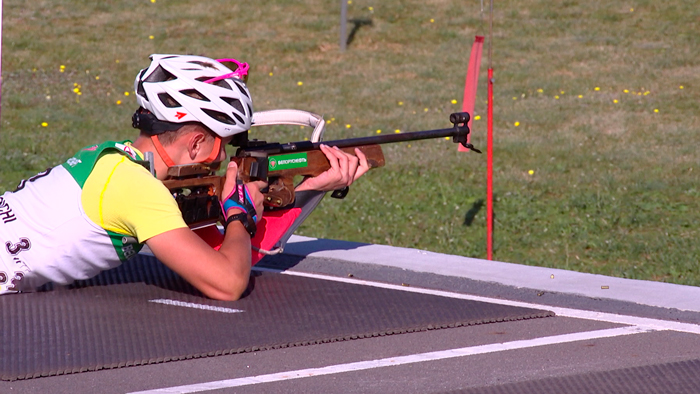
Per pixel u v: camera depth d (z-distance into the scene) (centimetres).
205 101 1073
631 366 966
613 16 6956
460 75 5812
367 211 2966
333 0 7644
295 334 1031
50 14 6938
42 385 860
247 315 1105
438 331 1084
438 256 1492
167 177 1098
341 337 1031
